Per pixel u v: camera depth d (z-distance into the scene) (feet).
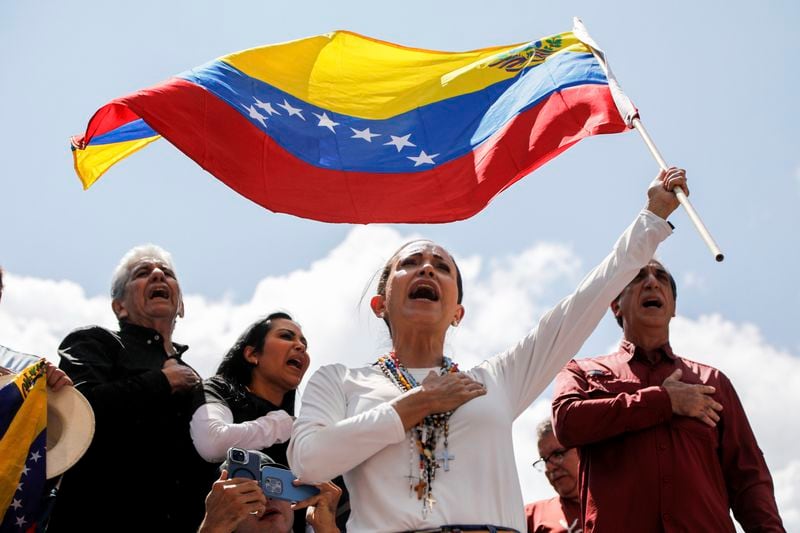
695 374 21.27
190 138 21.81
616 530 19.67
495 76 24.25
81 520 20.48
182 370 21.63
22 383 19.19
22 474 18.56
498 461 16.53
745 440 20.66
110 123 23.70
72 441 19.35
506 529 16.07
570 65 23.34
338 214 22.45
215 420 20.74
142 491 20.67
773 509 19.84
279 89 23.63
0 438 18.65
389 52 25.07
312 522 17.13
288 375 22.76
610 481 20.08
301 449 16.31
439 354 18.42
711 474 20.03
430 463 16.31
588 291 17.83
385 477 16.31
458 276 19.61
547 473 24.84
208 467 21.09
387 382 17.57
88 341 22.15
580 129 22.26
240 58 23.62
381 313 19.60
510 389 17.69
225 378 22.57
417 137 23.57
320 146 23.20
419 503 16.05
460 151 23.22
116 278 23.75
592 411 20.20
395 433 16.06
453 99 24.09
